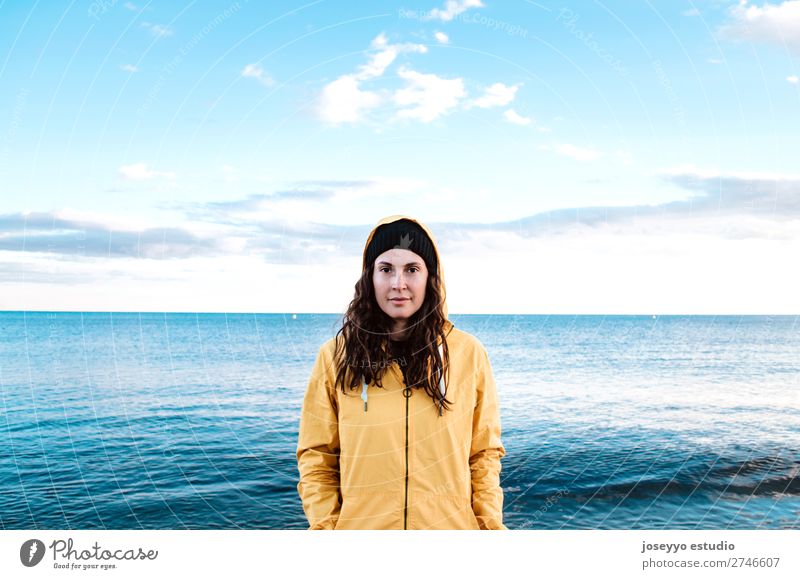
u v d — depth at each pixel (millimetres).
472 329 44375
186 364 27859
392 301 2037
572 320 55688
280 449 11617
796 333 43000
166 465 10516
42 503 8719
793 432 12961
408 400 2092
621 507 8602
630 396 17469
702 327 48406
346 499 2076
